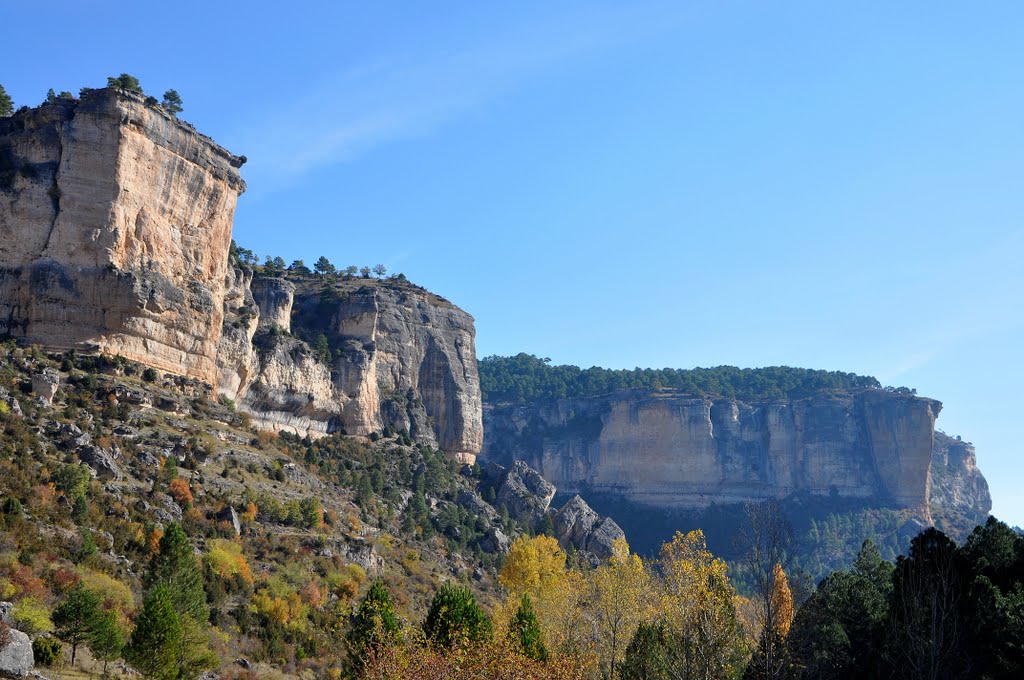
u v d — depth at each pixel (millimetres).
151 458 91688
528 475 172000
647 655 58281
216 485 95688
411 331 176250
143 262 106375
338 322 167625
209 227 117250
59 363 96375
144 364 105375
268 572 84875
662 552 67750
